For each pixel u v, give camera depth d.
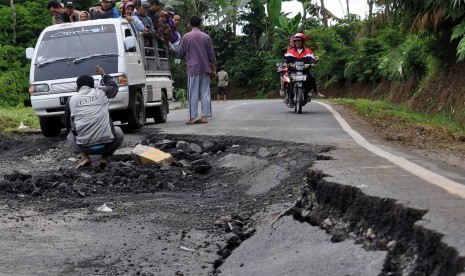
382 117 16.25
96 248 5.60
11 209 7.17
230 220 6.57
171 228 6.39
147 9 16.55
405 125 14.30
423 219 3.94
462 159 8.83
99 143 9.90
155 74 15.61
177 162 10.27
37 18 31.69
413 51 21.98
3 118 16.70
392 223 4.28
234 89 43.72
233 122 14.21
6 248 5.54
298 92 16.20
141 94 14.26
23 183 8.28
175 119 16.64
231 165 9.93
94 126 9.89
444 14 15.84
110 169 9.80
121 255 5.39
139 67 14.23
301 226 5.35
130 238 5.96
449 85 17.34
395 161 6.92
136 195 8.28
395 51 23.14
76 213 7.07
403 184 5.09
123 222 6.64
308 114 16.06
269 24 41.69
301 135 11.09
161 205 7.54
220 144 11.27
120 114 13.85
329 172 5.77
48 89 13.51
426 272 3.66
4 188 8.19
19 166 10.95
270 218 6.39
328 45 34.78
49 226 6.39
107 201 7.77
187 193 8.48
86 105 9.96
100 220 6.72
